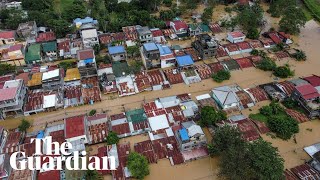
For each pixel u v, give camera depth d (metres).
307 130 56.44
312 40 86.25
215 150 49.41
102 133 54.31
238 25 89.75
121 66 71.31
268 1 107.88
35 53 75.38
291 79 69.50
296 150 52.66
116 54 73.31
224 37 85.31
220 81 68.50
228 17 96.44
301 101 59.75
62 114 60.78
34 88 65.56
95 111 60.12
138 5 101.06
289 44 83.12
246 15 86.56
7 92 57.28
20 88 60.00
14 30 86.69
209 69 70.94
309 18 99.62
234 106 60.66
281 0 95.06
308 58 77.62
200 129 50.81
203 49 73.56
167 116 57.56
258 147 44.84
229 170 42.97
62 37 84.38
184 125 53.16
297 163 50.31
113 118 57.75
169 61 71.81
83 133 51.75
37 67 72.19
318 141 54.28
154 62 71.19
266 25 92.44
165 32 85.25
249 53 78.31
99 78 68.44
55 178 46.56
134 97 64.81
